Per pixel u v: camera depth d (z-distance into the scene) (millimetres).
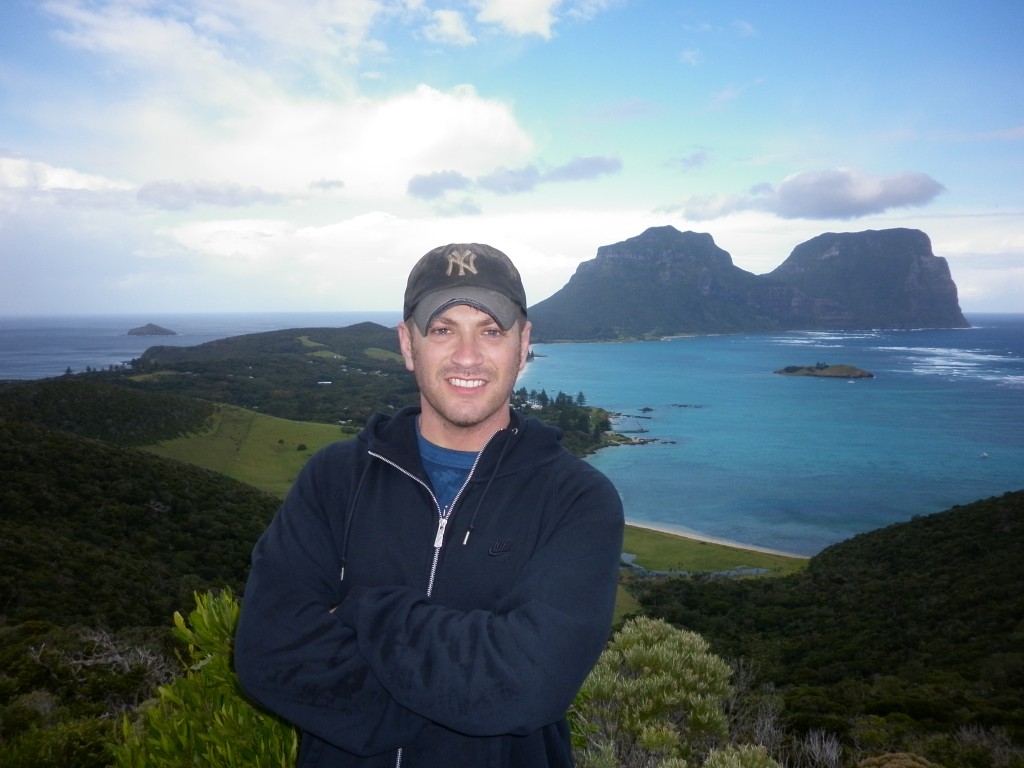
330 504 1917
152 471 48906
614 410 156250
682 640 4684
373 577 1783
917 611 35750
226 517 45156
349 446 2029
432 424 1975
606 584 1711
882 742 10266
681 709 4301
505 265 1993
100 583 28203
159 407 97625
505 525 1797
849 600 39969
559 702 1531
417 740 1668
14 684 10203
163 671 11531
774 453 109000
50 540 32125
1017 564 39531
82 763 4605
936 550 47438
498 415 1986
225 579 36312
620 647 4773
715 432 129250
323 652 1609
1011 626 30250
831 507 76875
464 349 1880
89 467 45562
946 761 9734
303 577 1790
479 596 1747
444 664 1505
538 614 1584
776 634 34500
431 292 1901
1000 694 18531
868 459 104312
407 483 1875
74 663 11305
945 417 146500
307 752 1753
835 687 19922
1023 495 54375
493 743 1665
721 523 70438
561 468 1886
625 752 4184
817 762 6539
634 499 80188
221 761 2234
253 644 1645
